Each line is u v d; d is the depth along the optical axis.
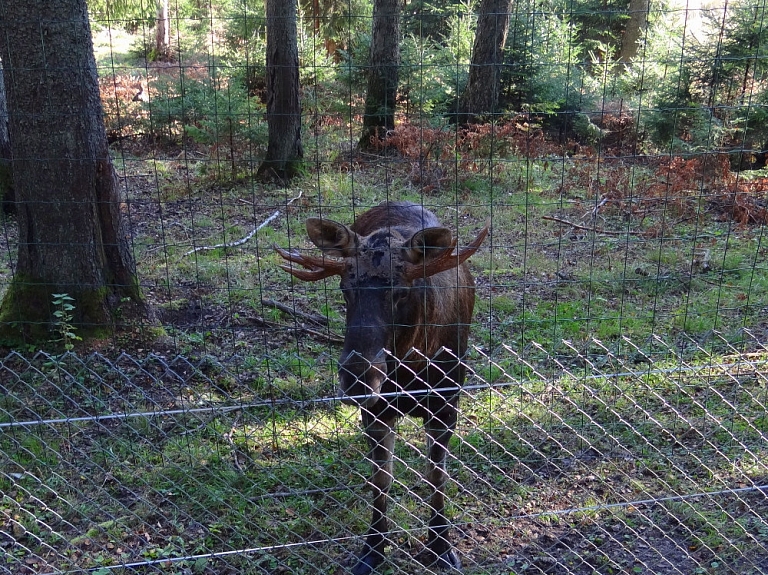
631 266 5.80
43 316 4.43
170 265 5.88
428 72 10.27
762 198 7.15
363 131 9.68
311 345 4.64
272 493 3.29
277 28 8.30
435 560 2.93
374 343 2.38
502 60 9.82
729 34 8.12
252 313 5.07
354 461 3.50
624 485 3.37
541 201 7.47
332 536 3.10
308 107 10.21
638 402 3.89
